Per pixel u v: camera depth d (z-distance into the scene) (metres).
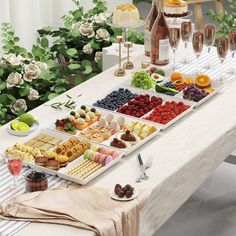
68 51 4.62
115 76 3.74
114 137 2.97
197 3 6.47
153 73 3.75
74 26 4.88
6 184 2.58
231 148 3.21
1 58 4.05
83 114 3.12
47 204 2.38
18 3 4.96
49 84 4.25
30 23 5.11
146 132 2.99
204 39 3.87
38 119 3.19
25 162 2.70
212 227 3.82
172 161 2.80
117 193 2.46
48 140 2.93
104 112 3.22
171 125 3.14
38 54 4.48
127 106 3.26
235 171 4.41
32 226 2.29
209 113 3.28
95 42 4.76
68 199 2.43
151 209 2.60
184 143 2.96
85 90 3.54
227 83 3.65
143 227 2.56
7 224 2.31
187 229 3.80
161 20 3.80
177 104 3.28
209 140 2.99
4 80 4.10
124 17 3.85
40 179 2.51
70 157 2.76
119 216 2.34
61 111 3.28
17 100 3.96
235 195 4.14
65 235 2.24
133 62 3.96
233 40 3.72
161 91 3.47
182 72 3.78
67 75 4.48
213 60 4.00
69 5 5.53
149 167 2.73
